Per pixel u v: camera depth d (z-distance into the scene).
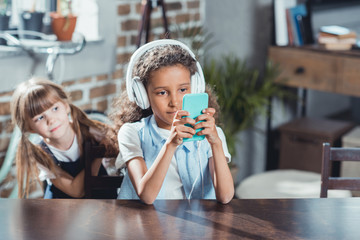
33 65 2.24
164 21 2.60
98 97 2.58
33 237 1.03
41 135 1.68
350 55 2.76
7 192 2.20
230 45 3.16
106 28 2.53
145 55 1.28
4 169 2.03
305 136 3.03
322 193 1.54
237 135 3.12
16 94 1.67
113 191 1.79
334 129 3.05
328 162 1.53
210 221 1.11
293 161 3.09
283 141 3.10
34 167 1.71
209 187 1.40
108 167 1.78
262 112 2.90
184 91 1.28
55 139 1.69
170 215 1.14
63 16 2.28
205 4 3.15
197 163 1.38
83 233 1.05
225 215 1.14
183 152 1.38
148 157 1.38
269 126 3.18
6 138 2.19
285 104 3.27
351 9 3.24
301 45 3.02
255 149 3.26
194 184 1.38
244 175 3.25
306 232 1.07
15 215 1.13
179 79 1.25
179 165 1.37
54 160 1.73
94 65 2.49
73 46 2.34
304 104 3.41
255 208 1.18
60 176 1.70
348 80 2.79
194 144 1.39
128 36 2.68
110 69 2.58
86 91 2.51
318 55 2.86
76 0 2.51
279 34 2.99
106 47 2.54
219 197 1.22
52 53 2.17
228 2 3.11
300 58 2.91
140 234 1.04
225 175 1.22
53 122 1.65
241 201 1.23
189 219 1.12
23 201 1.21
